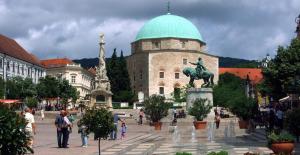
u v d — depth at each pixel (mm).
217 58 153375
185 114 74938
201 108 53656
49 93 113438
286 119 28125
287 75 66250
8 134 12500
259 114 54625
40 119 73375
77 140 36594
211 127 48781
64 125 29344
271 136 20938
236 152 26188
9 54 120062
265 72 68375
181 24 155375
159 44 153250
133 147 30422
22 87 102938
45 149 28250
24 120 12977
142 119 67938
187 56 149000
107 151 27438
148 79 147375
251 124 47281
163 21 155625
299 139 33625
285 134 20875
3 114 12570
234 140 37094
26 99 99250
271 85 70812
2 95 85375
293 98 69062
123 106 119062
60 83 118750
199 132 47250
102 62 86688
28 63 134875
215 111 61969
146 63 148750
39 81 120188
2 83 97062
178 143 34344
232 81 158500
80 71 175375
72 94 122125
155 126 53938
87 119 22953
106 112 23203
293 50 66562
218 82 149375
